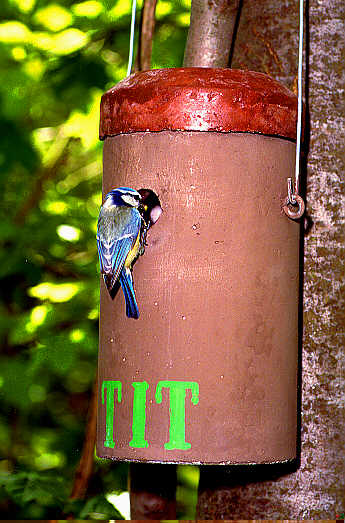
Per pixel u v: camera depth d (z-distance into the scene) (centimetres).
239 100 336
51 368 799
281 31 411
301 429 387
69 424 974
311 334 390
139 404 333
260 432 335
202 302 332
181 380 329
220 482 399
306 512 385
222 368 330
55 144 983
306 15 408
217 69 347
